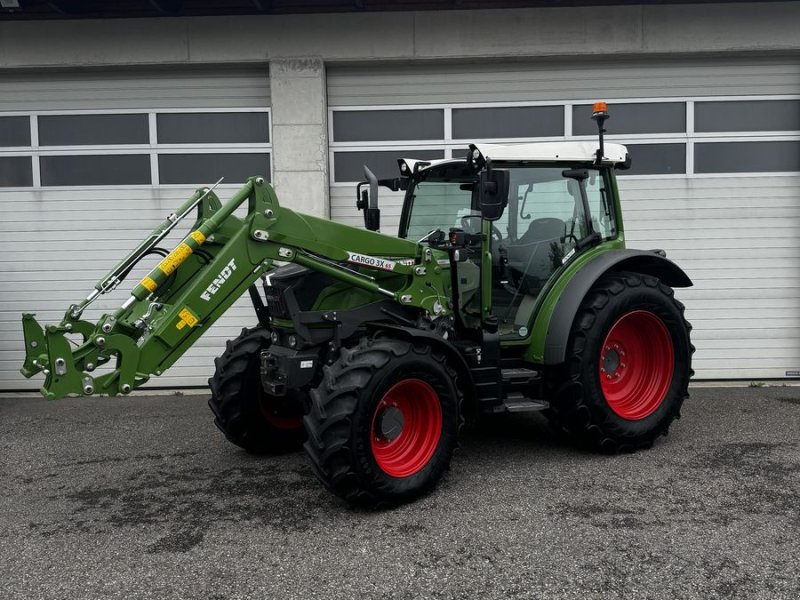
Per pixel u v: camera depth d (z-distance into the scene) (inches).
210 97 260.7
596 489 143.9
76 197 262.4
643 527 123.9
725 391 246.4
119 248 263.9
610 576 106.2
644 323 175.3
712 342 264.2
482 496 141.1
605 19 252.1
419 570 109.4
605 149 179.0
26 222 263.1
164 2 244.2
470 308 163.8
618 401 173.8
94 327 140.1
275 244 142.3
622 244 182.7
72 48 252.7
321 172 256.4
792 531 121.3
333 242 148.8
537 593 101.6
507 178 150.3
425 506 136.3
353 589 104.0
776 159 261.3
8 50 252.7
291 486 151.6
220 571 110.7
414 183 190.7
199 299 135.6
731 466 157.8
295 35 252.8
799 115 260.4
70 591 105.2
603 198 181.2
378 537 122.2
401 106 262.4
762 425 195.6
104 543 123.0
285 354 151.7
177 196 263.0
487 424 201.0
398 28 252.8
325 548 118.3
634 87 260.7
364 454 130.3
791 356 263.6
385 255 155.5
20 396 257.1
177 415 223.6
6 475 164.1
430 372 139.8
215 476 159.8
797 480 147.6
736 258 262.4
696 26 252.1
